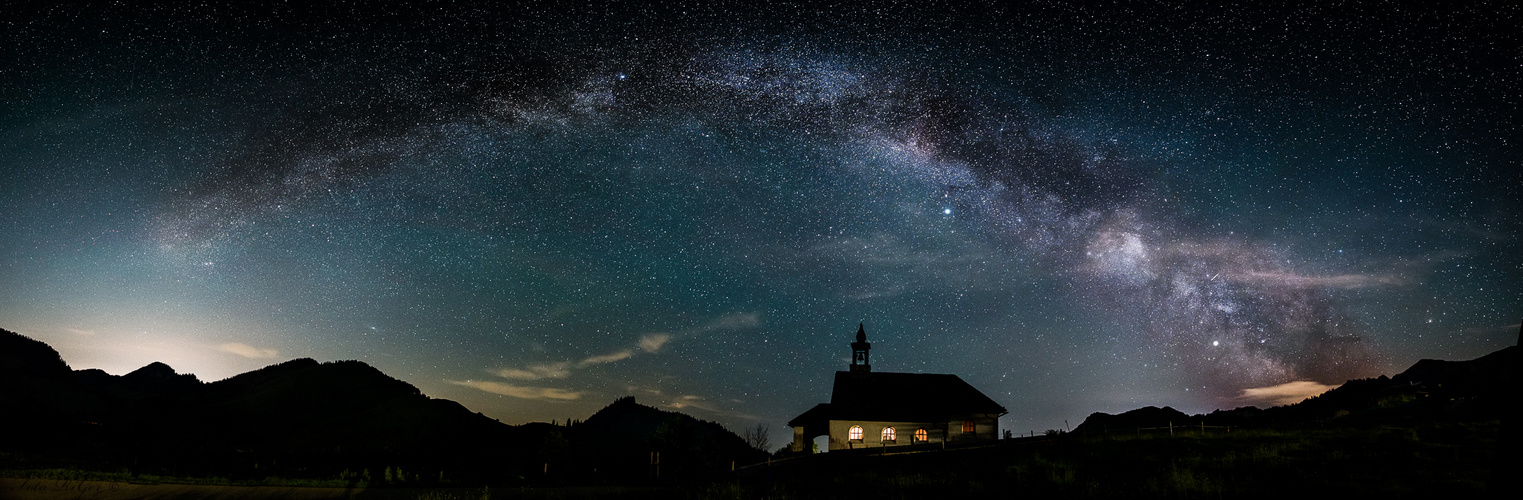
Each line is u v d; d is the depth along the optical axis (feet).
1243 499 66.64
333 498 100.37
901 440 160.56
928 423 161.58
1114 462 91.66
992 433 162.09
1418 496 63.36
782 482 94.99
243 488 108.17
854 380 176.76
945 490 80.02
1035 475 85.81
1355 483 69.62
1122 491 72.49
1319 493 66.85
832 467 116.16
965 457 109.70
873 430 161.17
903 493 79.46
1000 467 93.35
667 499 90.27
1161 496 69.36
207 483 112.47
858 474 98.32
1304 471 76.59
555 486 117.50
